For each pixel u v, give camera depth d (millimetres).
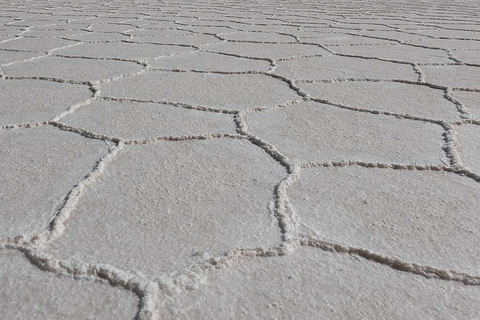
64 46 6711
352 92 4293
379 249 1829
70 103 3766
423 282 1658
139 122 3316
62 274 1643
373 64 5660
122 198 2199
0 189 2244
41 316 1461
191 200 2191
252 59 5926
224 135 3072
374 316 1494
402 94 4234
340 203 2193
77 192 2227
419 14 12969
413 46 7129
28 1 16438
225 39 7684
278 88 4414
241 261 1742
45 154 2695
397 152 2828
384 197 2264
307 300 1558
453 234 1948
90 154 2711
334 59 5980
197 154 2756
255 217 2045
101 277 1629
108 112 3549
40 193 2213
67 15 11578
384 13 13219
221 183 2379
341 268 1723
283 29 9188
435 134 3148
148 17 11297
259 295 1574
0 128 3109
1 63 5359
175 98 3988
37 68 5113
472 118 3484
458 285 1646
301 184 2381
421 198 2258
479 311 1522
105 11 12883
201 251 1783
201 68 5293
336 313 1502
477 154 2801
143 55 6066
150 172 2494
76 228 1932
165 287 1586
